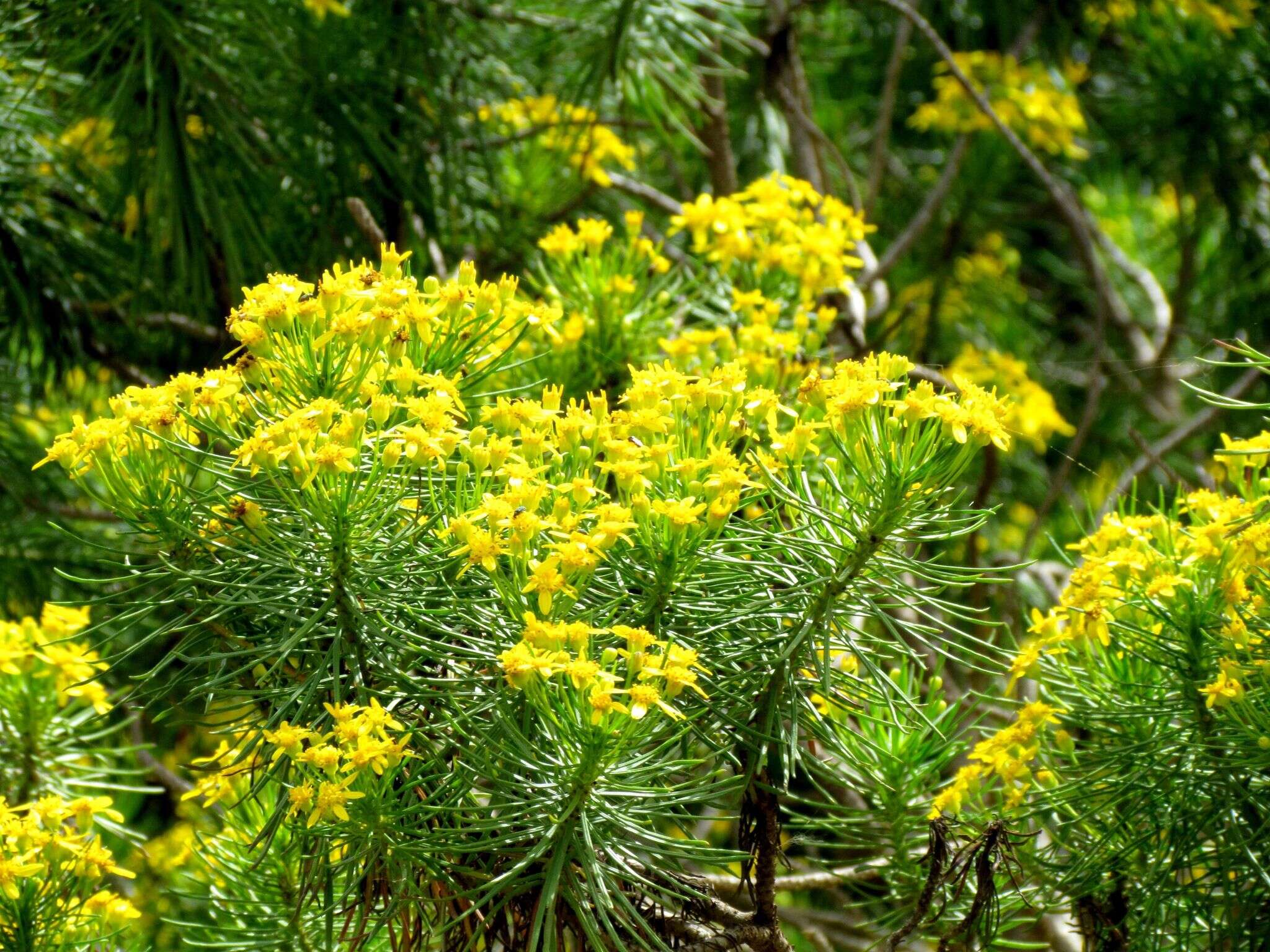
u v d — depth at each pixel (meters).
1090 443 3.65
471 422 1.62
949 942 1.62
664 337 1.89
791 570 1.58
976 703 1.69
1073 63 3.91
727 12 2.45
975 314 3.83
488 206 2.51
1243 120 3.23
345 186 2.19
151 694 1.55
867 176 3.85
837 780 1.70
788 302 1.96
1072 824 1.69
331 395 1.58
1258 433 2.89
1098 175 4.13
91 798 1.74
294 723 1.54
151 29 1.96
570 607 1.54
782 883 1.69
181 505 1.57
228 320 1.58
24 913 1.63
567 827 1.53
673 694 1.51
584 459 1.57
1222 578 1.62
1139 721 1.67
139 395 1.57
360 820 1.53
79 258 2.35
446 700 1.55
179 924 1.68
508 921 1.59
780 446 1.58
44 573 2.45
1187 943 1.65
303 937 1.68
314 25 2.22
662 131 2.46
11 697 1.78
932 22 3.71
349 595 1.55
